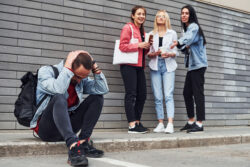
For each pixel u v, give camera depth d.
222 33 5.31
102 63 4.09
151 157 2.37
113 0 4.25
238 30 5.54
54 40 3.76
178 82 4.70
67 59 2.08
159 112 3.93
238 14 5.58
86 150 2.18
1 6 3.47
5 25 3.47
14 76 3.47
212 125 4.96
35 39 3.64
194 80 3.92
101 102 2.25
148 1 4.56
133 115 3.69
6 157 2.19
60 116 1.92
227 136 3.45
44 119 2.14
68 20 3.88
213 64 5.11
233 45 5.43
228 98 5.23
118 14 4.28
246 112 5.45
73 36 3.90
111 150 2.62
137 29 3.84
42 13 3.71
